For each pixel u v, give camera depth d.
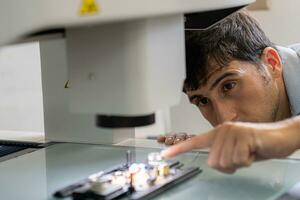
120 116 0.74
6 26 0.63
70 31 0.72
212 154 0.82
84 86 0.72
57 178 0.96
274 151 0.84
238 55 1.16
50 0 0.60
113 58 0.69
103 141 1.26
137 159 1.06
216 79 1.14
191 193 0.84
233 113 1.17
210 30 1.12
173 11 0.67
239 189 0.85
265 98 1.22
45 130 1.34
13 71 2.13
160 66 0.72
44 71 1.30
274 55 1.27
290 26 2.05
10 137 1.39
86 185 0.85
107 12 0.61
